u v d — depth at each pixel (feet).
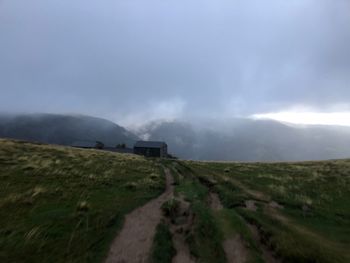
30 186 65.92
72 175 84.53
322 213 61.98
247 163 194.08
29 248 37.47
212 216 56.85
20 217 47.11
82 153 152.56
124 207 60.54
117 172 104.32
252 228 51.39
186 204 68.08
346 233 51.47
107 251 39.81
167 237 46.80
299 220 57.67
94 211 53.78
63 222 46.75
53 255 36.63
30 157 104.42
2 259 34.42
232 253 42.06
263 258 40.86
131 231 48.08
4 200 53.57
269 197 75.31
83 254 37.76
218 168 148.87
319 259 39.06
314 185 92.43
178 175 126.52
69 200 59.41
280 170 134.82
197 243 45.01
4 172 76.07
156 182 95.25
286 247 41.96
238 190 83.56
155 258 38.99
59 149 149.59
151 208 63.41
